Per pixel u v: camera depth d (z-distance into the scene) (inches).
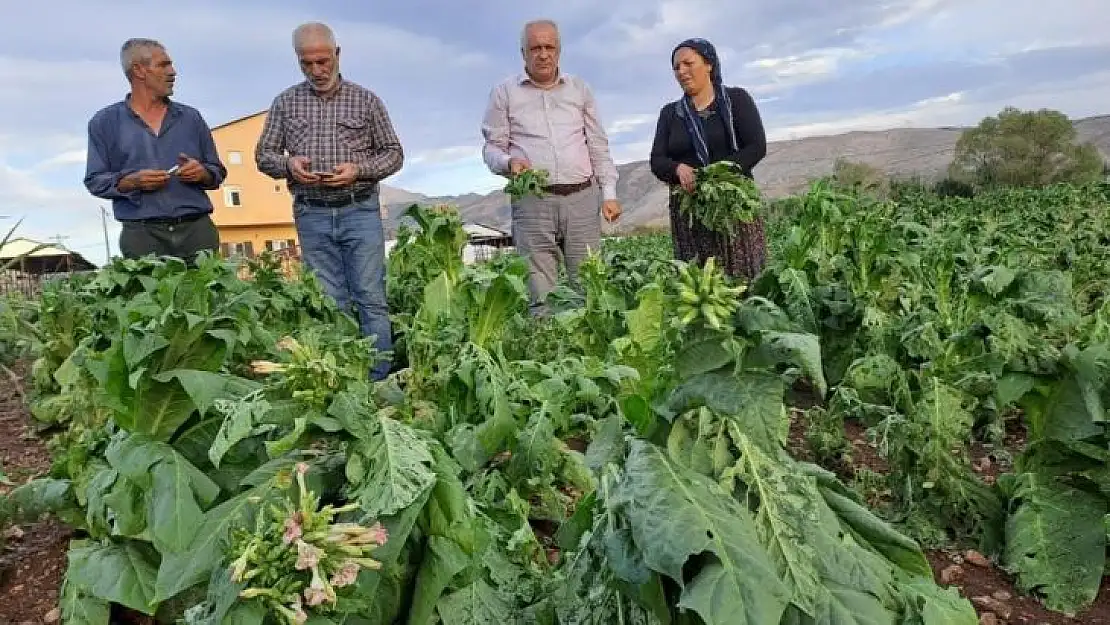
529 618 90.1
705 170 241.3
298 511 70.2
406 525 77.7
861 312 200.4
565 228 269.1
